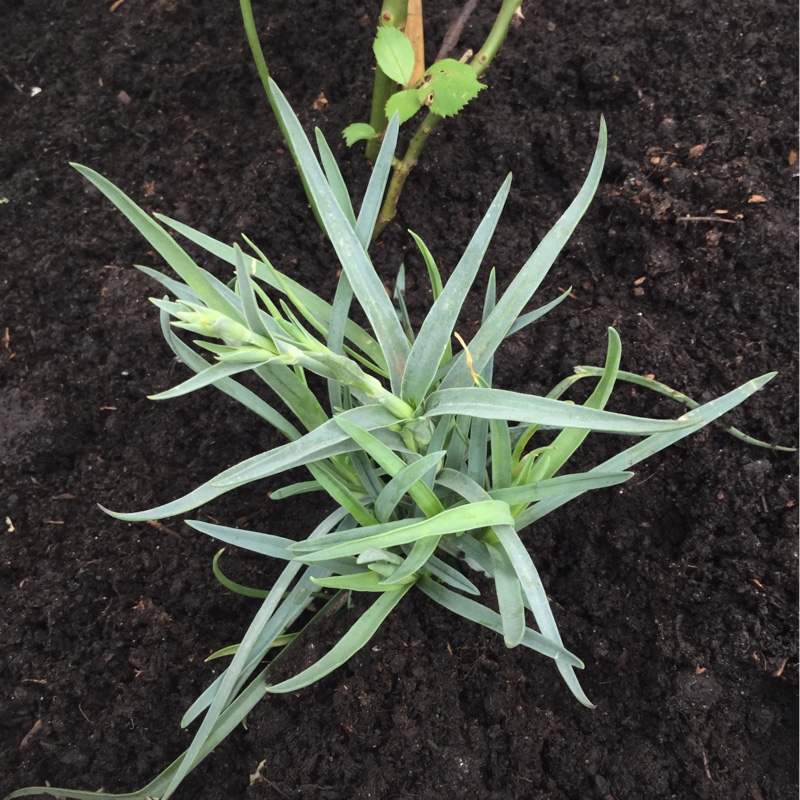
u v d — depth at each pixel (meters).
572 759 0.50
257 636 0.44
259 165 0.65
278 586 0.45
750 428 0.56
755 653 0.51
